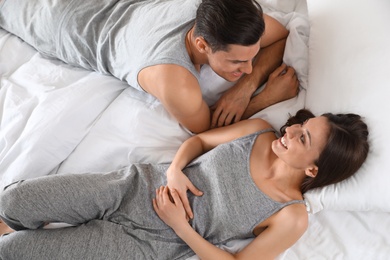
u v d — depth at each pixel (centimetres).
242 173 113
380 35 112
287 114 125
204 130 129
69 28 133
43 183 104
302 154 108
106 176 114
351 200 111
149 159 125
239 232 110
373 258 109
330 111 116
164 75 108
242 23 94
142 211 111
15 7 144
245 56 101
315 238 114
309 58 124
